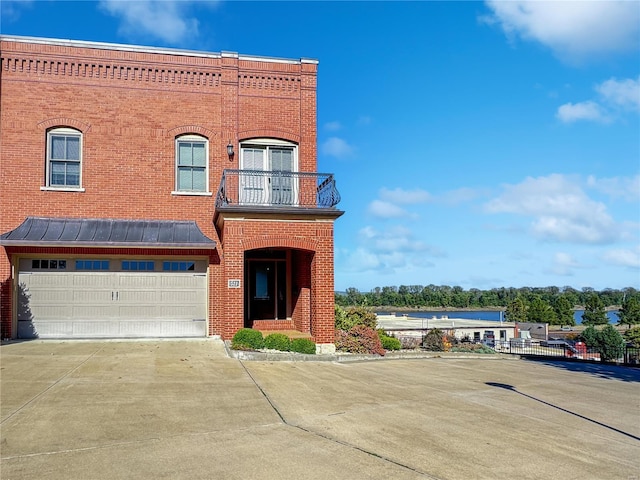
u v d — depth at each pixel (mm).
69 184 16594
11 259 15664
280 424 7859
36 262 16000
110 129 16859
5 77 16297
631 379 15188
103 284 16297
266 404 9023
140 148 17000
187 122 17375
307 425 7859
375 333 17188
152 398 9133
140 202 16859
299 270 17719
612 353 33656
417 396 10414
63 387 9727
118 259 16422
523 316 74188
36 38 16500
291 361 14055
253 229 15531
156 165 17078
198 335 16750
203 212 17203
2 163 16047
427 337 20969
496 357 20281
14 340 15508
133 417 7941
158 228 16516
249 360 13500
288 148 18266
